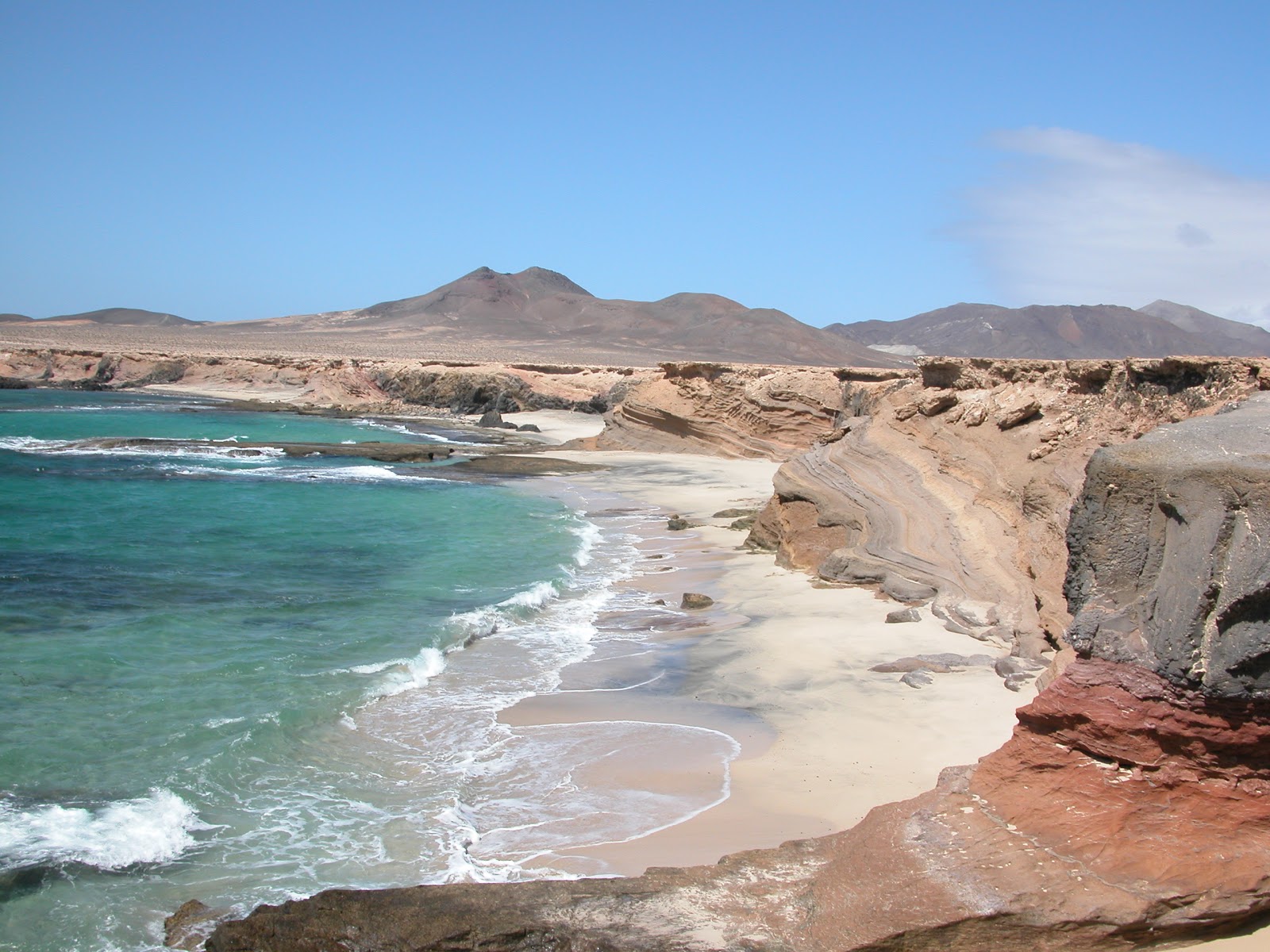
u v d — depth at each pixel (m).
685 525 29.80
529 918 7.61
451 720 13.44
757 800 10.84
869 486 23.72
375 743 12.54
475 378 78.56
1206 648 6.93
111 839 9.75
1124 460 7.57
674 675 15.38
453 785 11.36
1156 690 7.23
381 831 10.17
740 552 25.72
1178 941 7.05
